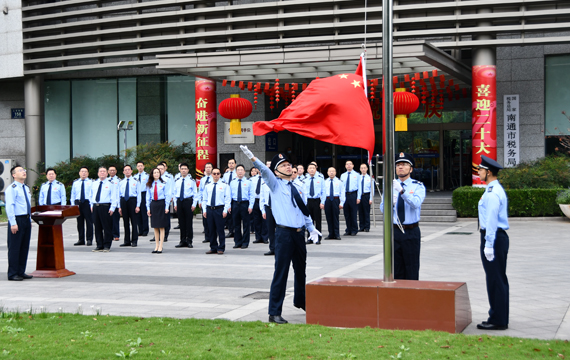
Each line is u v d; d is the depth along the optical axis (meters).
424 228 17.48
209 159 23.44
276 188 6.75
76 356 5.23
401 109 16.45
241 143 21.66
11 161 28.64
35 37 25.72
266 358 5.13
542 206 18.84
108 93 28.20
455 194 19.59
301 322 6.77
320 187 15.31
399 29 20.17
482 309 7.22
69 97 28.64
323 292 6.48
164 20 22.89
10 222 9.78
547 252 12.02
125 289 8.87
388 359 5.02
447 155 26.56
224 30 21.88
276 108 25.19
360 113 6.95
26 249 10.10
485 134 19.84
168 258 12.51
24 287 9.18
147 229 17.56
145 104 27.73
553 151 21.94
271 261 11.91
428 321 6.07
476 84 19.92
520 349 5.29
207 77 21.61
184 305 7.64
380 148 26.31
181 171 14.45
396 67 18.69
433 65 18.50
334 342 5.61
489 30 19.23
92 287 9.09
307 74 20.58
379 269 10.27
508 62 21.97
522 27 19.05
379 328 6.21
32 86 26.88
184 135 27.27
